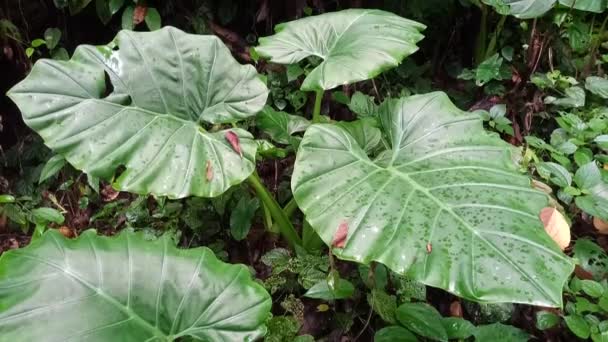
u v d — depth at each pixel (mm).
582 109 1368
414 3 1553
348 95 1461
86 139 828
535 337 893
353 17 1081
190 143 879
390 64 929
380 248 688
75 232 1253
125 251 688
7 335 580
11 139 1491
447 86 1644
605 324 810
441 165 818
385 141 1024
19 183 1389
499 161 829
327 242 723
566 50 1480
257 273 1133
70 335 594
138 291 659
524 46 1458
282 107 1422
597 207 948
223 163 868
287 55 1032
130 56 896
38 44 1313
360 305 988
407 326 829
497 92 1448
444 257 659
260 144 1064
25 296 611
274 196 1270
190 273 690
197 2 1488
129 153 842
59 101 831
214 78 942
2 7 1361
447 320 851
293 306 931
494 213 703
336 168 800
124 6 1410
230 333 661
